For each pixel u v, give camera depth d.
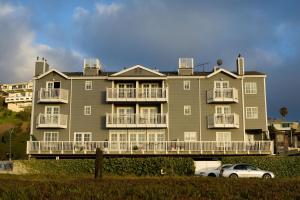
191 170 40.53
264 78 51.56
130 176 38.06
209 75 51.34
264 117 50.62
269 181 25.77
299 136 80.00
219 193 19.92
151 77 50.47
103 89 51.25
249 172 35.12
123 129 50.16
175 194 19.47
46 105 50.97
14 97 110.25
